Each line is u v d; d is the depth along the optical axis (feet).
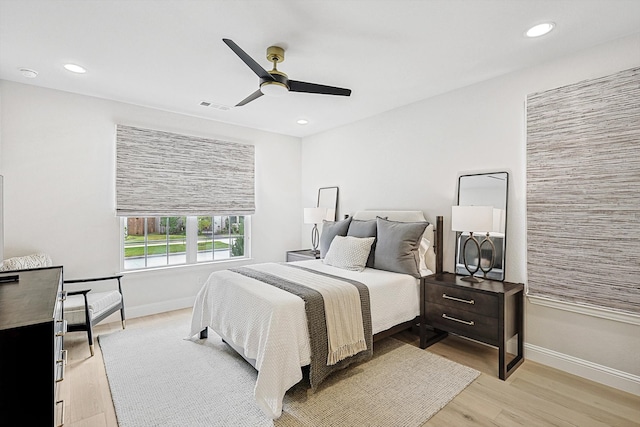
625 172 7.10
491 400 6.88
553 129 8.22
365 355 7.99
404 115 12.21
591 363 7.72
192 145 13.52
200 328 9.71
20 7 6.17
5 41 7.50
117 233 11.84
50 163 10.53
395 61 8.57
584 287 7.73
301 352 6.90
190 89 10.62
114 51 8.00
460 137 10.44
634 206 6.99
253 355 7.06
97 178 11.41
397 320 9.04
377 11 6.36
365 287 8.29
